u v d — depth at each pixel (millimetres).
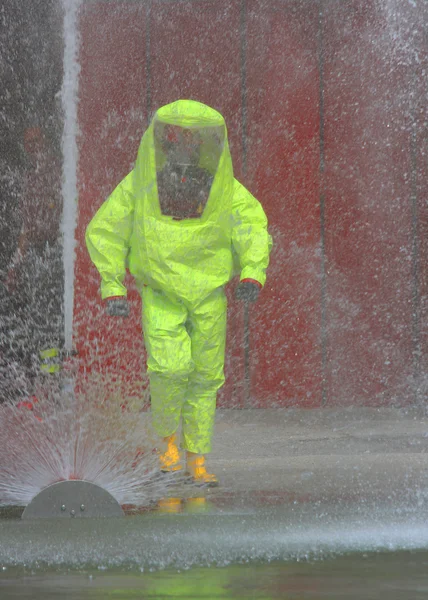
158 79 24812
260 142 24922
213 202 14859
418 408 25172
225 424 22391
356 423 22484
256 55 24828
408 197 25109
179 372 14617
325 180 25047
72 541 10789
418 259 25188
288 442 19594
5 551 10273
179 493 14070
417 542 10664
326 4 24781
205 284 14906
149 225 14820
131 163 24906
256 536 11000
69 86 24828
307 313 25172
